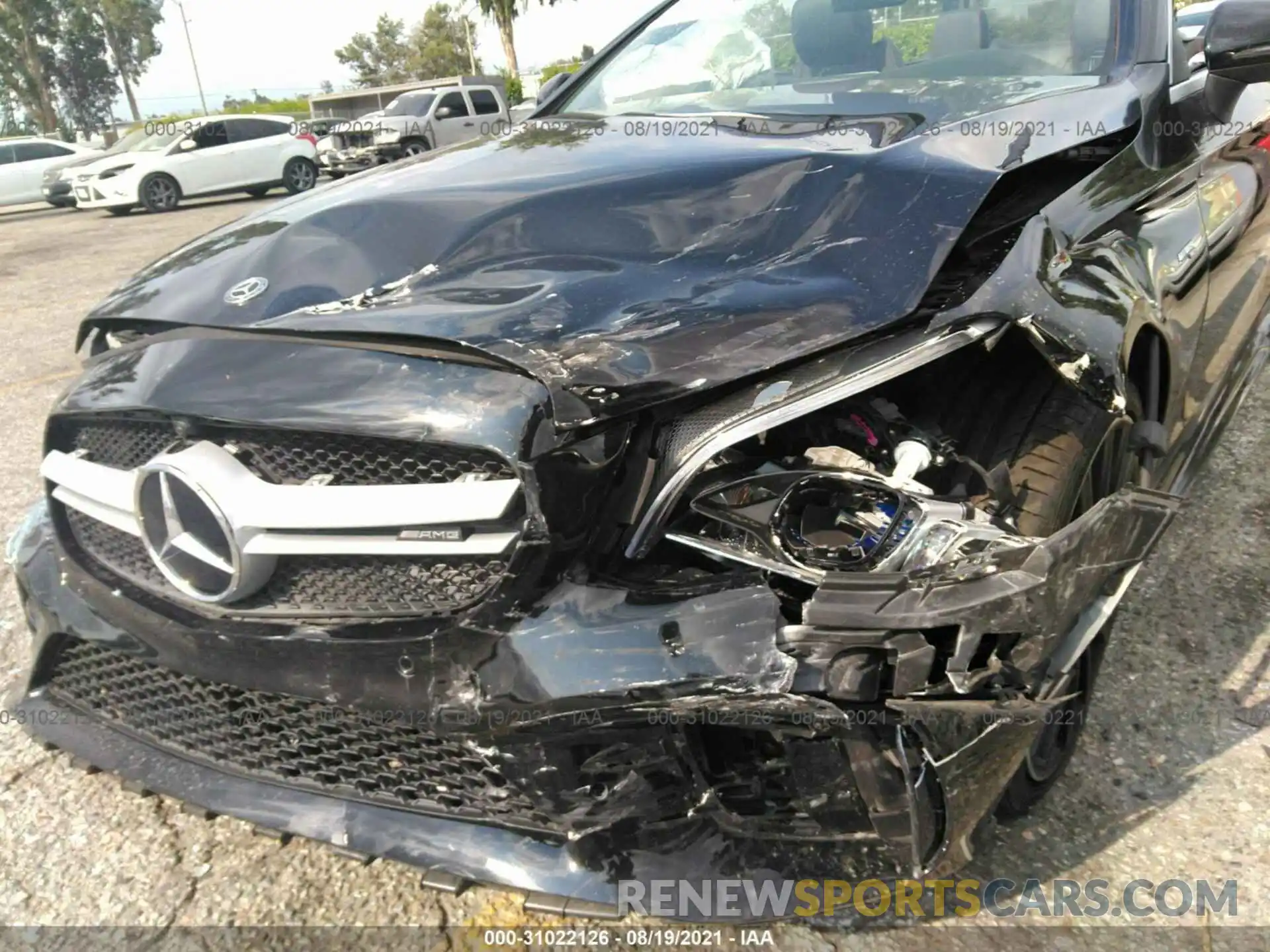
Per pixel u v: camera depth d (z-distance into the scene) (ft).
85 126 197.26
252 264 6.32
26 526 7.14
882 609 4.59
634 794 4.95
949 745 4.71
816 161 6.42
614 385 4.91
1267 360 11.28
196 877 6.34
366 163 57.72
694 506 5.08
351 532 5.21
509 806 5.30
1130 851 6.22
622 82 9.89
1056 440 6.00
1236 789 6.72
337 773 5.74
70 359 19.12
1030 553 4.75
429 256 6.02
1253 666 8.01
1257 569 9.35
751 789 5.07
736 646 4.68
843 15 9.05
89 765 6.49
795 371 5.15
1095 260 6.21
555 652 4.82
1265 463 11.37
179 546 5.52
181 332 6.00
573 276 5.65
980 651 4.79
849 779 4.78
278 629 5.39
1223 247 8.85
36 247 40.27
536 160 7.32
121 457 6.17
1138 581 9.19
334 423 5.12
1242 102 9.74
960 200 5.78
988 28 8.64
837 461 5.29
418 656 5.07
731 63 9.46
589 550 5.00
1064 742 6.39
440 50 200.64
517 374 5.02
